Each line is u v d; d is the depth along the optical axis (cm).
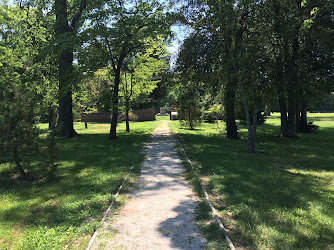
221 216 460
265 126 2702
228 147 1270
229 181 673
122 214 475
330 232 395
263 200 535
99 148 1280
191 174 737
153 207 505
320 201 532
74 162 955
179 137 1681
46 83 1797
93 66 1519
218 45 1433
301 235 384
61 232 410
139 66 2153
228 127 1658
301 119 2100
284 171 798
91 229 412
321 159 991
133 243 369
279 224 423
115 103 1655
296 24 1229
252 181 677
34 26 1884
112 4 1469
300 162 945
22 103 713
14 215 482
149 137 1734
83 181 702
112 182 677
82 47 1482
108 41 1513
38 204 539
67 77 1576
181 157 1005
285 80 1312
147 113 4072
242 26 1224
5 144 676
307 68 1393
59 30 1769
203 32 1273
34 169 836
